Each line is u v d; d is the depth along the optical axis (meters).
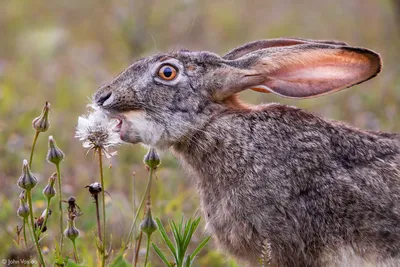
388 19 20.94
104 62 20.27
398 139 11.01
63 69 20.14
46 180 13.98
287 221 10.41
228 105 11.00
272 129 10.70
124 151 14.84
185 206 12.95
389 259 10.41
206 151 10.79
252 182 10.51
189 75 10.91
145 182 13.70
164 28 20.53
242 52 11.84
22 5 23.53
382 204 10.43
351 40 20.73
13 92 17.98
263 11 23.16
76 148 15.48
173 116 10.84
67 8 23.44
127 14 19.61
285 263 10.52
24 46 21.22
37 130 9.80
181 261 9.93
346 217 10.42
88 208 12.56
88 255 10.74
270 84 11.09
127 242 10.41
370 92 17.22
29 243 11.38
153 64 10.93
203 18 21.78
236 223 10.57
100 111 10.84
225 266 11.96
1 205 12.77
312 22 22.02
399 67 18.47
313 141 10.62
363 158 10.64
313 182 10.45
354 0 22.52
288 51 10.86
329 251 10.47
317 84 11.05
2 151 14.52
